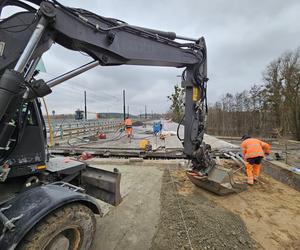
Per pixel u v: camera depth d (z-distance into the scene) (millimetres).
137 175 5879
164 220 3344
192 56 4023
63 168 3061
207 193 4668
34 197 1988
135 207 3889
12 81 1769
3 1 2025
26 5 2312
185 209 3590
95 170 3344
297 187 4945
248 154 5309
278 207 4055
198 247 2705
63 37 2469
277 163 6262
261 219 3600
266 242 2951
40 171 2557
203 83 4246
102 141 12680
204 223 3168
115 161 7344
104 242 2840
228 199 4398
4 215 1848
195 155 4293
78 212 2100
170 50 3725
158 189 4816
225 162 7410
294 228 3324
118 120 29922
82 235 2182
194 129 4277
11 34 2020
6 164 2158
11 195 2471
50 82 2344
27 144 2377
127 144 11375
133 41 3213
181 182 5320
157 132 15000
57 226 1889
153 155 8102
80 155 8375
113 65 3180
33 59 2146
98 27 2703
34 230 1790
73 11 2484
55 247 1920
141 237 2963
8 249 1628
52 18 2178
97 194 3244
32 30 2125
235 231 3078
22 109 2227
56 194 2035
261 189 4992
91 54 2842
